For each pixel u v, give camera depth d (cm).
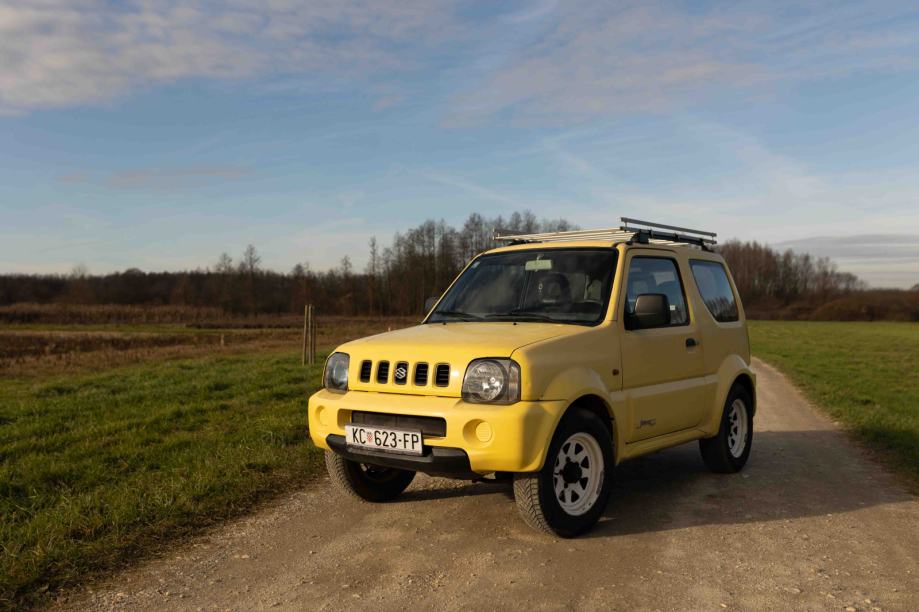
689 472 661
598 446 469
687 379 582
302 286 7569
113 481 586
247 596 368
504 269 576
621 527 486
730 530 481
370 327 4634
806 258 9875
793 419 1011
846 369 1838
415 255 7512
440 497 562
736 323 679
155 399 1039
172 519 486
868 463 707
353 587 379
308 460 677
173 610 352
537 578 390
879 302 8244
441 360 439
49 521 464
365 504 544
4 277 10169
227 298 7250
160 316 6112
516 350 427
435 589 375
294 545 449
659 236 608
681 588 377
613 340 496
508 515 511
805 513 524
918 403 1183
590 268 538
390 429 440
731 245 10288
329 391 494
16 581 374
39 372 1745
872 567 412
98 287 9525
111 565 409
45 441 729
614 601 359
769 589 377
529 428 413
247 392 1130
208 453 682
